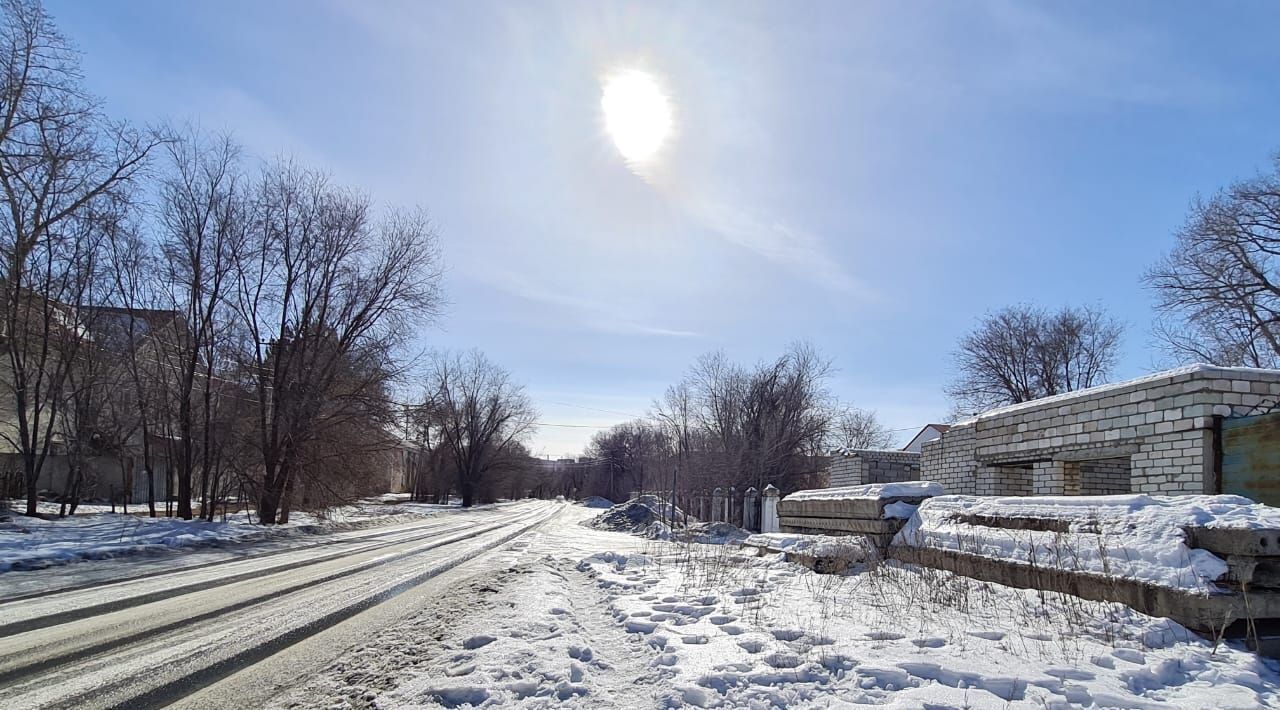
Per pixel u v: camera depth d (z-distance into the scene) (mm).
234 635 6762
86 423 21781
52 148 18891
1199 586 4996
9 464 27344
